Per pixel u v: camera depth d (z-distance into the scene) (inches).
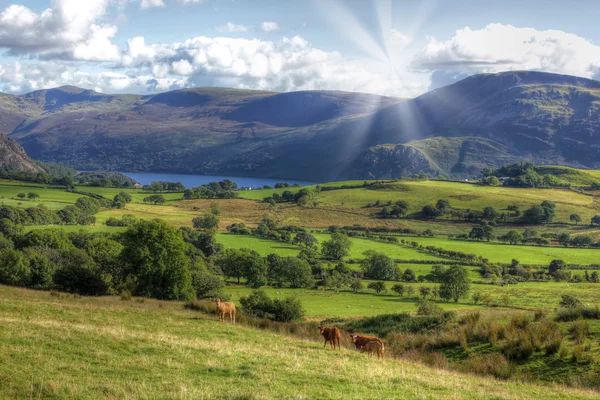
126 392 538.6
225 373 655.8
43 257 2413.9
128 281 2193.7
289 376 658.2
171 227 2209.6
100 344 764.6
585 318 1072.2
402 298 3764.8
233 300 3198.8
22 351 676.7
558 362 855.1
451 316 1293.1
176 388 561.3
